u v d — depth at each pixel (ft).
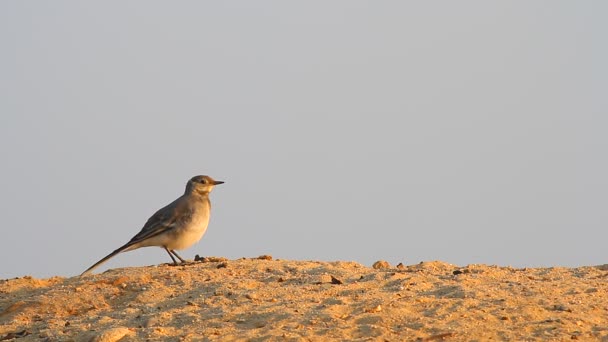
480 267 63.26
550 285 55.93
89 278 62.54
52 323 53.21
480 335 46.19
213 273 61.26
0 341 50.75
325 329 47.34
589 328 47.47
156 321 50.85
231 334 47.29
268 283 58.08
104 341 47.98
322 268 62.13
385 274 59.26
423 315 49.52
